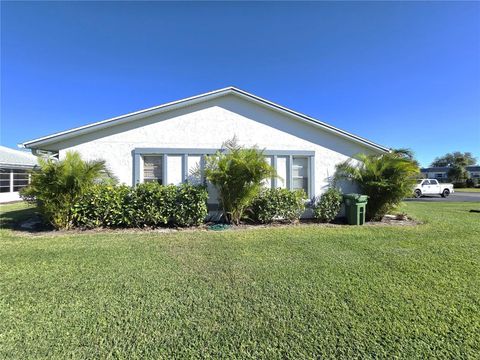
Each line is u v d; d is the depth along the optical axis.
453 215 11.34
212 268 4.48
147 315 2.93
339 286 3.74
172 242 6.29
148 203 7.94
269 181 9.64
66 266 4.53
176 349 2.35
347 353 2.31
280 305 3.17
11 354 2.24
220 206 8.96
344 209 9.85
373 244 6.16
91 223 7.77
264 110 9.69
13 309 3.03
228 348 2.37
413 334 2.59
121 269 4.40
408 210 13.38
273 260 4.93
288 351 2.33
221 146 9.42
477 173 54.31
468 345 2.42
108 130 8.97
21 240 6.44
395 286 3.74
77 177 7.46
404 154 9.88
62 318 2.84
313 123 9.76
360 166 10.08
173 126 9.25
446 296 3.43
